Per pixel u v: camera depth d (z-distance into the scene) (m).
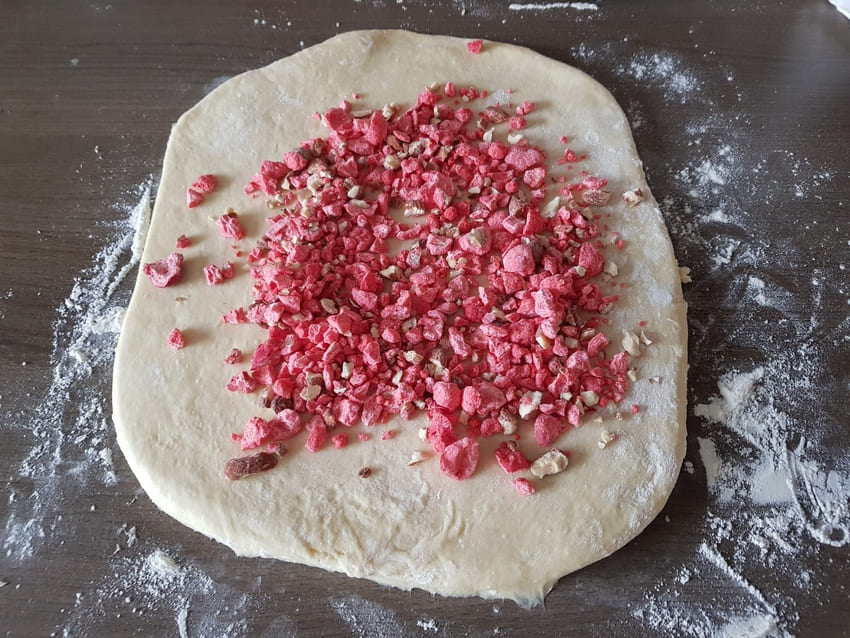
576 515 0.31
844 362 0.35
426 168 0.38
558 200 0.37
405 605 0.31
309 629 0.30
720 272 0.37
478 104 0.41
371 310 0.34
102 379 0.35
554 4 0.45
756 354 0.35
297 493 0.31
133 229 0.39
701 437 0.34
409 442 0.32
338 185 0.37
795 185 0.39
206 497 0.31
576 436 0.32
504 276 0.35
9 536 0.32
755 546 0.32
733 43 0.43
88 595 0.31
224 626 0.30
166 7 0.45
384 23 0.44
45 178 0.40
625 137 0.39
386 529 0.30
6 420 0.35
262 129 0.40
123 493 0.33
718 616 0.30
